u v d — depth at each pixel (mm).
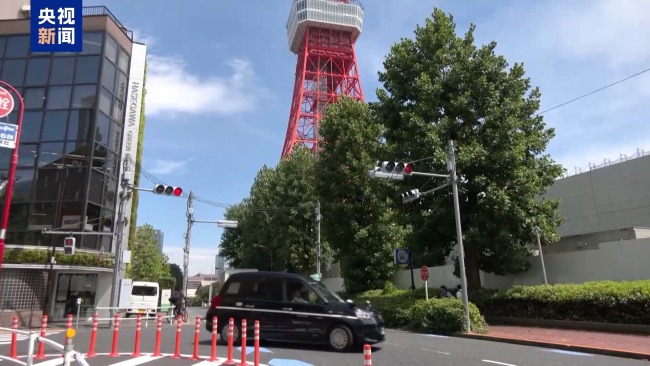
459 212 19109
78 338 15328
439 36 22578
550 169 21812
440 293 22562
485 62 21266
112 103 29141
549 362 10672
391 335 16812
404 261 25422
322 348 12500
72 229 25672
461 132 21109
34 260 23547
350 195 29438
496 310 20375
